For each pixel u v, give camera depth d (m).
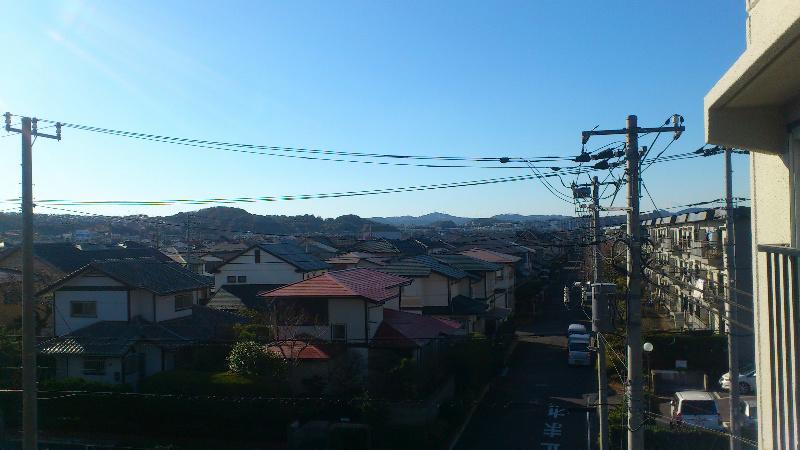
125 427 17.05
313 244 54.62
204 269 46.06
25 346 10.48
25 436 10.37
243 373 17.88
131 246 47.91
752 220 4.50
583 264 35.56
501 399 21.05
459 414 18.41
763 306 4.16
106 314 21.83
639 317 9.00
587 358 25.50
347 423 16.45
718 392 20.12
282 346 19.62
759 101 3.81
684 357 21.89
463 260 36.84
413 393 17.69
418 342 20.02
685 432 13.92
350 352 19.73
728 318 10.59
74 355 19.05
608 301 11.35
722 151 11.88
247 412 16.70
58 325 22.20
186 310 24.06
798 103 3.63
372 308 21.42
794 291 3.49
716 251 20.30
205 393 17.47
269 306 22.02
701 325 23.19
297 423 16.30
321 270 35.91
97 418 17.25
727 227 11.91
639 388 8.95
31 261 10.65
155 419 17.05
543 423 18.34
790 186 3.74
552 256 70.44
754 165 4.43
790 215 3.75
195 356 19.89
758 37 3.06
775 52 2.96
